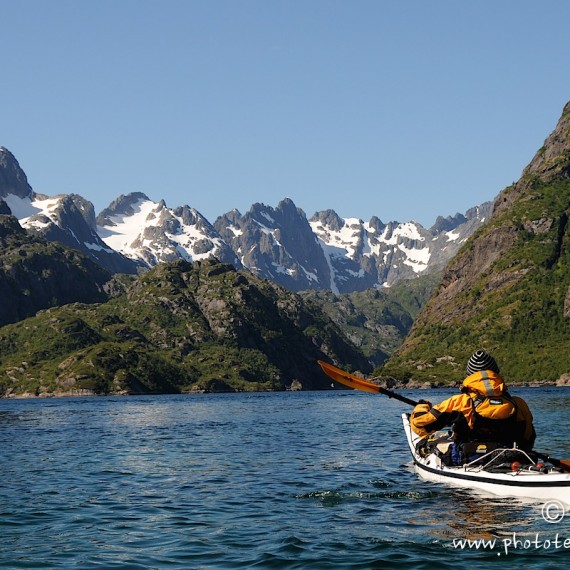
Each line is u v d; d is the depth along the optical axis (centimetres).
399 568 1458
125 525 1955
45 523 2002
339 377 2642
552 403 9731
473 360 2136
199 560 1571
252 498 2314
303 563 1512
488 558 1505
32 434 5809
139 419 8412
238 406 13138
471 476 2130
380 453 3566
